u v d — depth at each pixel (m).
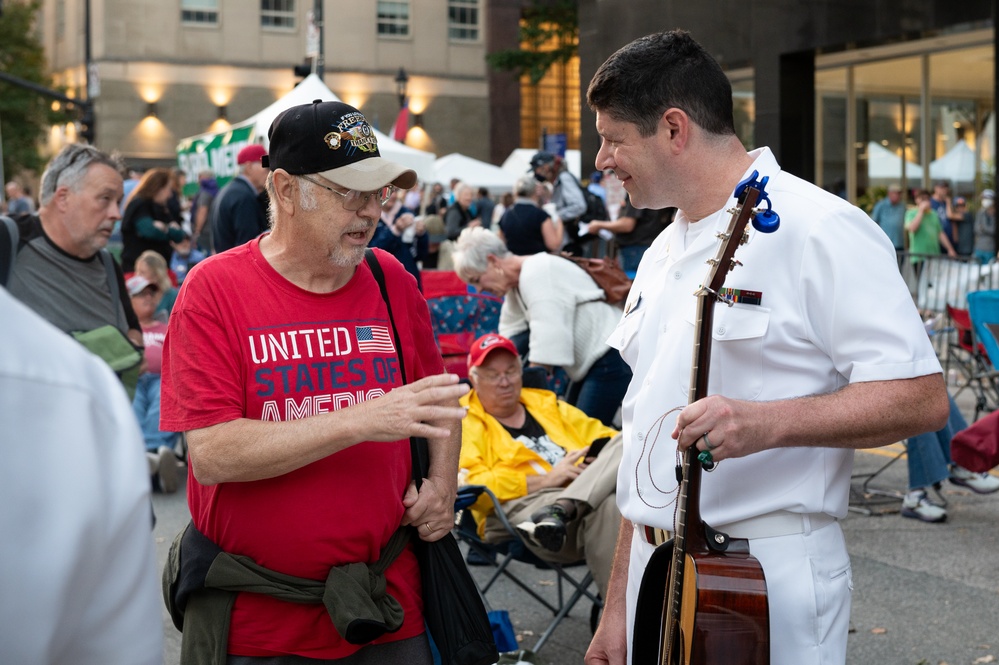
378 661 2.43
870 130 16.62
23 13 39.78
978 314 6.94
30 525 1.00
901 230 15.92
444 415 2.17
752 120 16.03
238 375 2.31
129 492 1.08
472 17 40.69
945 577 5.14
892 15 13.30
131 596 1.10
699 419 1.96
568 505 4.15
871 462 7.49
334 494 2.33
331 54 39.28
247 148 7.89
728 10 15.38
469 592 2.50
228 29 38.53
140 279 7.31
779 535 2.17
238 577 2.31
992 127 15.06
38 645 1.01
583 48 18.59
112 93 37.66
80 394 1.06
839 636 2.22
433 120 40.41
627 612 2.45
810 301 2.11
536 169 11.99
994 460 4.99
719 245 2.22
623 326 2.48
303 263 2.39
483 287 6.09
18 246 4.27
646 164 2.25
